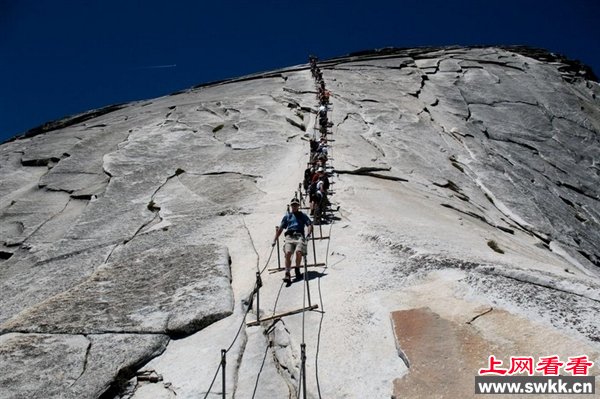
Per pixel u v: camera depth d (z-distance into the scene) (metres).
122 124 29.06
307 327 7.75
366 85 36.44
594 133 38.41
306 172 15.78
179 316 8.25
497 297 7.33
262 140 23.75
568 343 6.24
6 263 15.95
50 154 25.48
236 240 12.59
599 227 26.83
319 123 25.11
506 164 28.25
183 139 24.55
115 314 8.52
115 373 7.07
